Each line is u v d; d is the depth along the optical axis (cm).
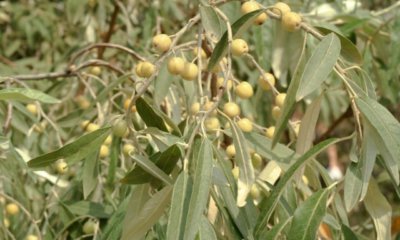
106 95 103
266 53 109
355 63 81
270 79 85
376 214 78
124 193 89
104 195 105
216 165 76
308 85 72
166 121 81
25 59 155
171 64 80
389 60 118
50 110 125
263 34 109
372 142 74
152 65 82
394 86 121
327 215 74
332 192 79
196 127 72
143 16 149
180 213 67
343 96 147
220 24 82
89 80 124
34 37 168
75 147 79
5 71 144
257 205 82
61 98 134
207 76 89
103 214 95
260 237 72
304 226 70
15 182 101
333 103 146
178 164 77
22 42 172
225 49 78
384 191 180
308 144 80
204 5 83
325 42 74
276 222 78
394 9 125
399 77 128
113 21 132
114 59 138
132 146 95
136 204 77
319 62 72
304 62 75
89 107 103
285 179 72
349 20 119
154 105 90
